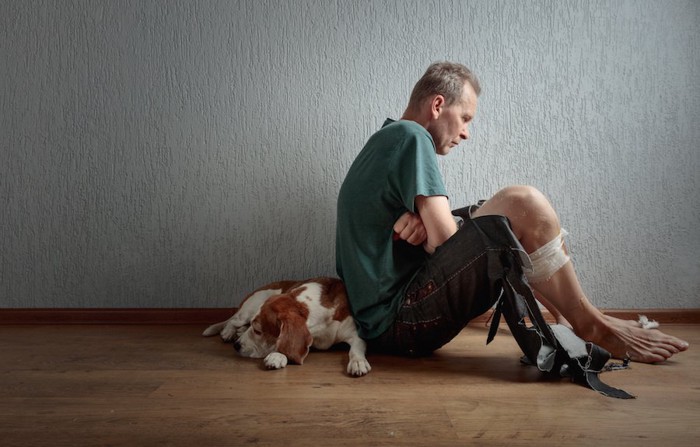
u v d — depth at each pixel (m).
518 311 1.27
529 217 1.36
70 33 2.09
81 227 2.10
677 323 2.06
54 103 2.10
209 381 1.31
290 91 2.09
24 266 2.11
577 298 1.45
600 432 0.97
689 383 1.27
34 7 2.09
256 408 1.10
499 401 1.14
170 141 2.10
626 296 2.09
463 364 1.47
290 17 2.09
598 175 2.09
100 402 1.14
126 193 2.10
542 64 2.09
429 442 0.92
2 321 2.08
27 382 1.29
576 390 1.22
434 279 1.37
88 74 2.10
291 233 2.10
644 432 0.97
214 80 2.09
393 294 1.50
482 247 1.29
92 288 2.11
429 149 1.46
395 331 1.49
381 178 1.49
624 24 2.08
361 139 2.10
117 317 2.08
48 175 2.10
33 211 2.10
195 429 0.98
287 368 1.44
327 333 1.61
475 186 2.10
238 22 2.09
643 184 2.09
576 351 1.27
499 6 2.08
